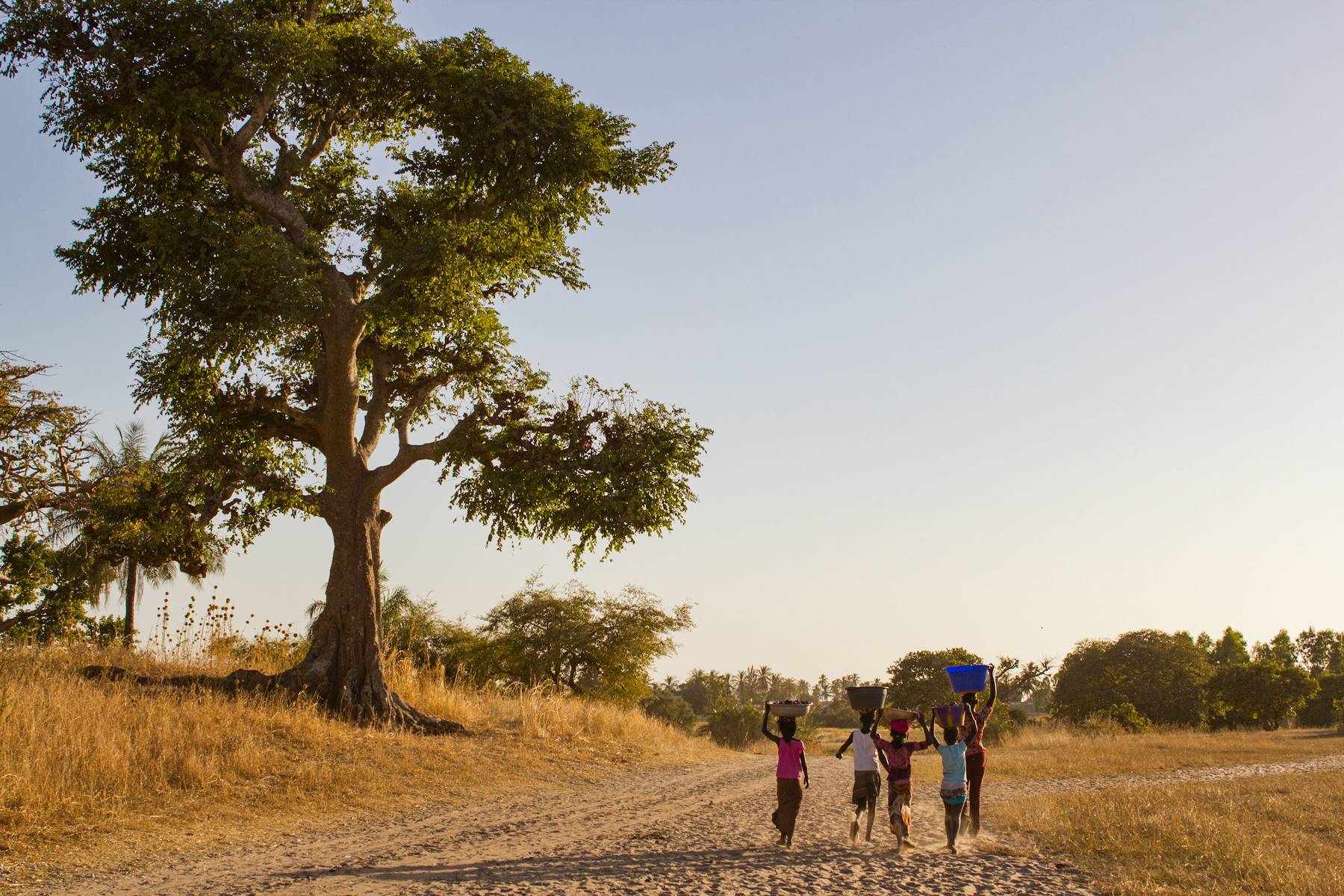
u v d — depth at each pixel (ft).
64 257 70.79
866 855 36.86
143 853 36.37
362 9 76.33
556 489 70.44
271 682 68.33
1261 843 37.86
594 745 82.84
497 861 35.24
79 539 107.76
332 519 72.64
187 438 73.87
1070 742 124.98
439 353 76.64
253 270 61.72
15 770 40.70
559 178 73.20
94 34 64.34
